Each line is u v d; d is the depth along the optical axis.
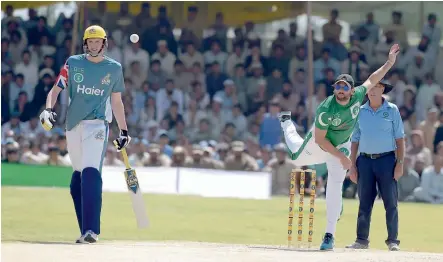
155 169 70.62
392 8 88.69
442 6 87.81
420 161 70.56
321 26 89.50
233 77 89.12
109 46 89.31
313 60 88.19
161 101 86.44
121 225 47.97
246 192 69.38
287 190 71.69
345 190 69.50
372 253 30.81
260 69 88.75
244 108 87.94
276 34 91.69
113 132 79.06
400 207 63.72
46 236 41.12
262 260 27.28
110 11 90.44
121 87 35.44
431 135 78.50
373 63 87.94
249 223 50.53
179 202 62.47
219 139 85.69
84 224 34.25
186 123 86.38
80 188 35.66
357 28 88.75
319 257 28.55
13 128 85.75
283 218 53.44
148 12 90.75
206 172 70.19
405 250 39.91
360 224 38.34
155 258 27.11
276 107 80.81
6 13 91.31
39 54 90.56
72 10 91.25
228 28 91.88
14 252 27.78
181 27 91.62
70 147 35.34
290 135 36.91
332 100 33.22
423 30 87.88
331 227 34.47
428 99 85.06
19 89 88.81
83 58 34.84
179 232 45.59
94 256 27.23
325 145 33.53
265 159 74.50
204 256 28.02
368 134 37.97
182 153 74.12
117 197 63.25
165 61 89.44
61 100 86.19
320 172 69.31
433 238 45.78
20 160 76.38
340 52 87.81
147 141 83.44
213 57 89.81
